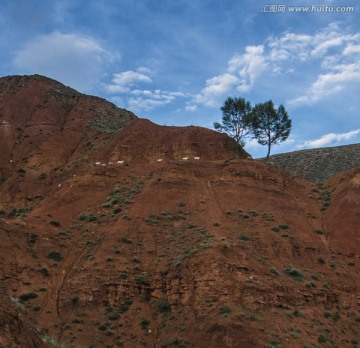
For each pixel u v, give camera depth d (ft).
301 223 172.65
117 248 148.36
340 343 119.85
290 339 113.91
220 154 220.23
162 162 203.62
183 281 131.54
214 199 176.45
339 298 140.05
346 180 196.95
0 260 135.85
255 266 137.08
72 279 137.28
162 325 124.06
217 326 114.52
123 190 184.55
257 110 259.19
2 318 65.77
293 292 132.87
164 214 167.02
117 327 123.54
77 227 164.45
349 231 166.81
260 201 178.60
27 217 165.48
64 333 119.24
